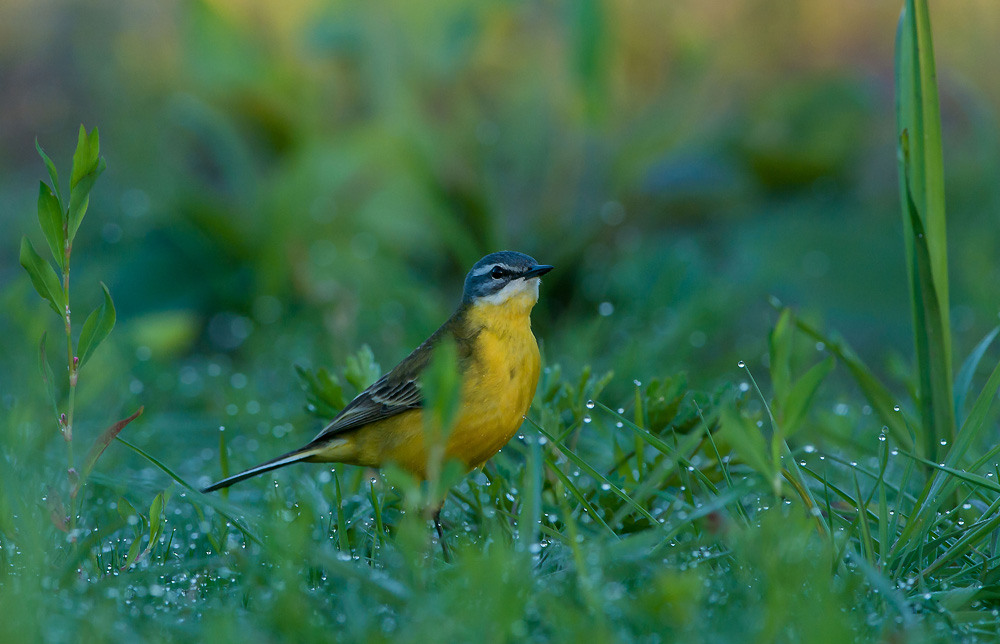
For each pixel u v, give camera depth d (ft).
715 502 17.71
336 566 16.65
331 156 53.26
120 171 64.54
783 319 16.75
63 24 76.13
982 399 20.33
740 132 61.21
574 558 17.67
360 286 48.14
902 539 18.90
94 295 49.62
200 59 59.52
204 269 51.42
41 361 19.49
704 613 15.83
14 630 14.51
